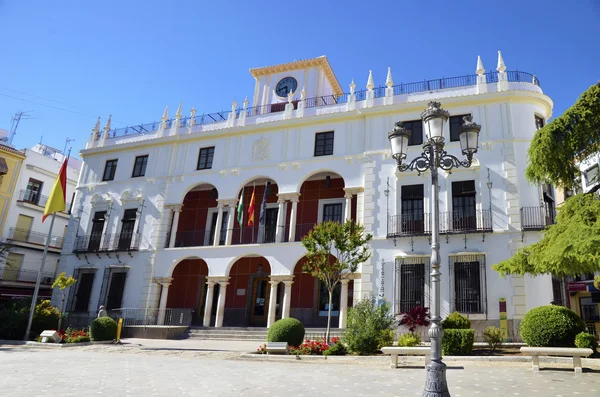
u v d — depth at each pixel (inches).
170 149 1076.5
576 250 338.0
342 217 946.1
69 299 1042.7
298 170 929.5
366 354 578.6
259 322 963.3
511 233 732.0
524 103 800.3
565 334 494.0
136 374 421.1
